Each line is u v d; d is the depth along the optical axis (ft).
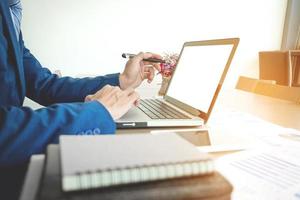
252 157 1.68
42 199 0.70
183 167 0.85
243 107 3.51
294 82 8.98
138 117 2.42
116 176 0.77
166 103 3.30
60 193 0.72
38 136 1.36
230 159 1.64
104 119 1.64
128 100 2.24
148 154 0.91
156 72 3.93
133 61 3.39
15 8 2.77
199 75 2.88
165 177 0.82
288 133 2.25
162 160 0.86
